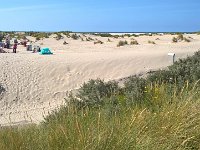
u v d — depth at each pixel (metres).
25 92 22.41
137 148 5.19
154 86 8.30
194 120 6.04
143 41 53.72
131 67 27.64
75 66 27.62
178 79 9.51
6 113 18.38
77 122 5.41
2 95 21.55
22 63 28.08
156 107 6.89
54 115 7.13
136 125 5.76
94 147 4.95
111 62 28.62
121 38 65.50
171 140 5.60
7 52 39.34
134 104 7.44
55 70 26.55
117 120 5.98
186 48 41.28
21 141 5.30
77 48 47.25
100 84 9.95
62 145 5.11
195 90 7.82
